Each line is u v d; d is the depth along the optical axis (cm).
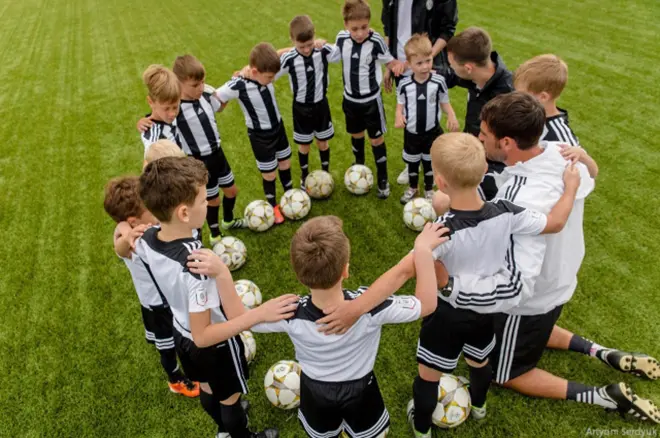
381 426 204
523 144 196
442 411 244
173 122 324
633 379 265
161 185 176
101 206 461
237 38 860
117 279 373
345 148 518
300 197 410
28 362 311
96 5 1205
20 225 443
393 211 419
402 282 180
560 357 281
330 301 175
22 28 1091
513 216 183
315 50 391
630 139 470
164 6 1113
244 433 237
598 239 362
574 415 250
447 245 184
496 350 232
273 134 388
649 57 620
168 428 265
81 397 286
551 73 220
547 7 819
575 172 198
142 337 321
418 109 370
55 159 548
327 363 182
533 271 190
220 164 366
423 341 217
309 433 206
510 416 253
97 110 660
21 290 370
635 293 315
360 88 396
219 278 177
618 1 810
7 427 273
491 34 739
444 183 185
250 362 295
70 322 338
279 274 363
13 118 657
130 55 846
